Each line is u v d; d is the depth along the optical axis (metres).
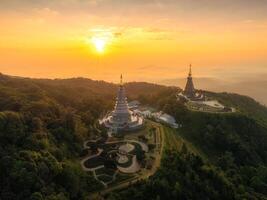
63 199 151.38
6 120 190.50
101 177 189.00
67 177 169.88
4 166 157.62
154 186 172.50
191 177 186.38
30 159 162.00
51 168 165.38
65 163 179.00
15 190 149.25
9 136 181.75
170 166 194.38
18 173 152.75
